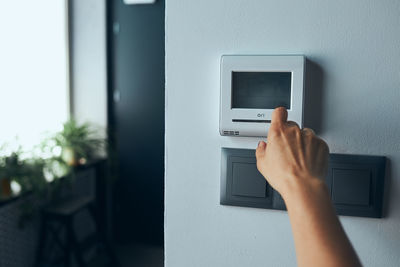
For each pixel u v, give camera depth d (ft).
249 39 1.76
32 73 9.14
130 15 10.05
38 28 9.29
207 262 1.92
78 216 9.70
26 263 7.87
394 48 1.63
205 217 1.90
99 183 10.34
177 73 1.85
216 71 1.81
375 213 1.69
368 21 1.65
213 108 1.83
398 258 1.71
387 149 1.68
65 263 7.88
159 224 10.66
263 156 1.44
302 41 1.71
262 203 1.80
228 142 1.82
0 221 7.09
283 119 1.40
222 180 1.84
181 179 1.90
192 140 1.87
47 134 9.16
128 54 10.23
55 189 8.19
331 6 1.67
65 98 10.46
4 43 8.24
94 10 10.07
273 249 1.83
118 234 10.96
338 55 1.68
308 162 1.27
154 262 9.78
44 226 7.86
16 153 7.48
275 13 1.72
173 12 1.83
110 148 10.33
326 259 1.07
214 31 1.79
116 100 10.52
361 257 1.75
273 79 1.67
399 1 1.61
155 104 10.21
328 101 1.71
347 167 1.70
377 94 1.67
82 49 10.30
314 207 1.16
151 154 10.44
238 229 1.86
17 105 8.64
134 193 10.73
